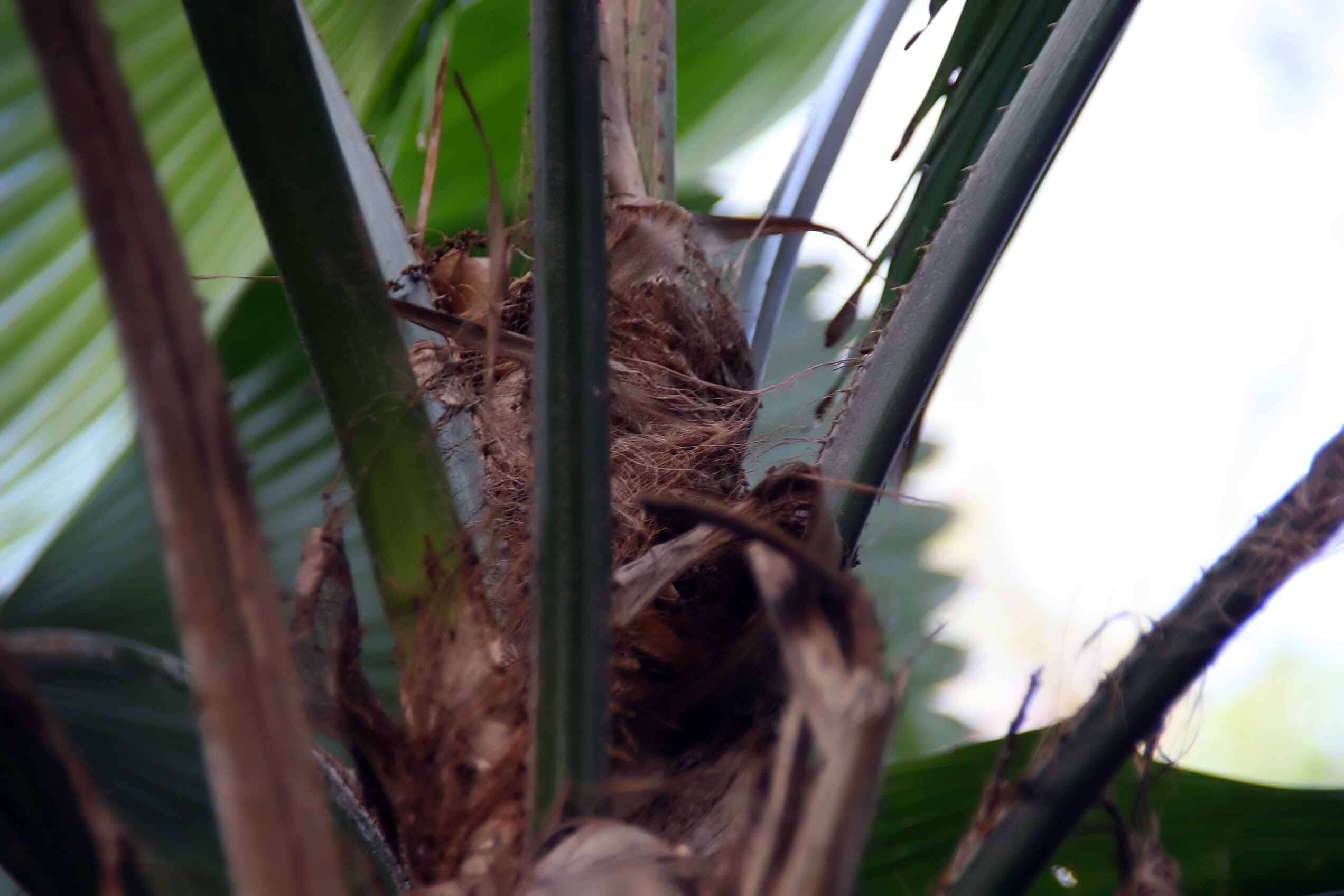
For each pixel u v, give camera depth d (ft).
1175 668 4.20
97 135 3.66
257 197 4.34
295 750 3.65
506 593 4.55
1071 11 4.73
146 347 3.66
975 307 4.75
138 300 3.66
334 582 4.35
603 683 4.14
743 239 5.07
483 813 4.26
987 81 4.99
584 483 4.17
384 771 4.33
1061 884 4.95
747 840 3.76
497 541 4.64
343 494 6.33
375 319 4.39
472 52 7.38
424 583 4.37
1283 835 4.85
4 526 5.23
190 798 5.09
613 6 5.23
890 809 4.93
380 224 5.16
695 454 4.75
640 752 4.42
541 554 4.16
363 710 4.32
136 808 5.09
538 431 4.20
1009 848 4.18
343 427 4.39
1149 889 4.16
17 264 5.25
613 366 4.83
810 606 3.78
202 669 3.65
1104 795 4.20
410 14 6.72
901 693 3.74
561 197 4.22
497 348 4.63
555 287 4.21
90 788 3.77
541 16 4.26
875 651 3.75
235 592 3.66
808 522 4.37
